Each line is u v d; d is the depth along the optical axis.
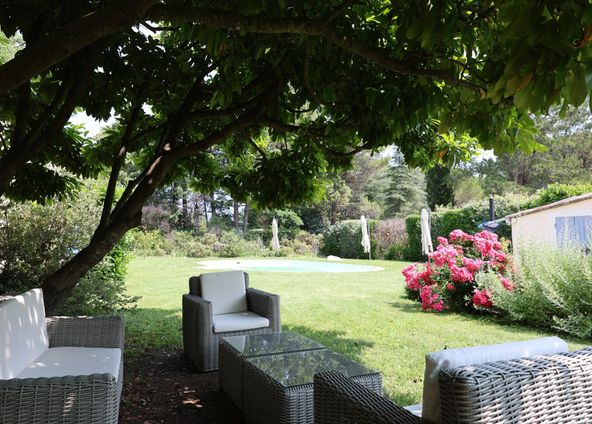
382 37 3.25
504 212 14.01
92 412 2.18
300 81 3.74
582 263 5.93
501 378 1.43
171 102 5.40
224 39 2.59
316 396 2.22
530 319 6.25
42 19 3.43
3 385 2.10
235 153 6.41
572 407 1.55
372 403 1.85
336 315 7.14
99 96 4.50
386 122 3.53
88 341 3.58
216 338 4.75
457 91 3.15
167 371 4.72
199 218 28.44
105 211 4.46
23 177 5.89
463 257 7.63
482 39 2.61
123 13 1.97
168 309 7.95
